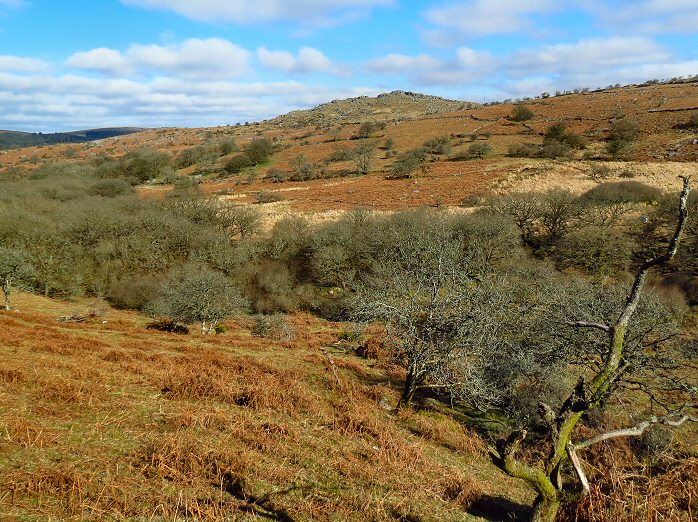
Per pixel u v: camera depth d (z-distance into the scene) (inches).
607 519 223.5
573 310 536.1
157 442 292.2
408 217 1344.7
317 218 1756.9
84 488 230.2
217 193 2514.8
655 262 165.6
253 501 249.0
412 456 353.7
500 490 338.3
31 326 757.9
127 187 2235.5
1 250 1019.9
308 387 518.0
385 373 688.4
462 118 4424.2
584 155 2512.3
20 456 253.8
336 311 1145.4
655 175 1876.2
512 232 1227.2
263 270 1269.7
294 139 4650.6
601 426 454.6
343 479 293.6
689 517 232.5
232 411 386.9
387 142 3553.2
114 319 997.8
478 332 478.9
